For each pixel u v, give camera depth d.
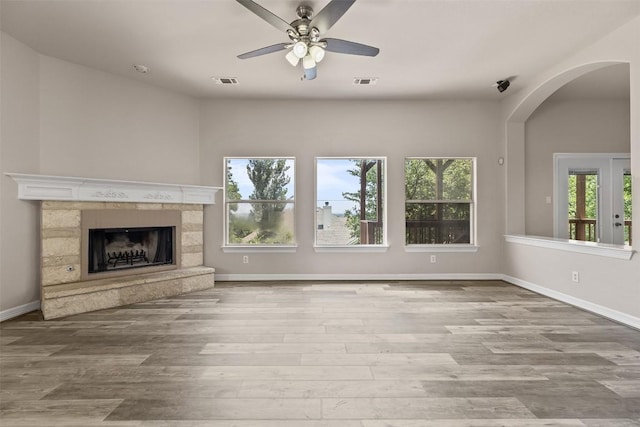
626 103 5.21
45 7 2.90
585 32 3.26
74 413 1.81
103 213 4.05
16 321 3.32
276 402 1.91
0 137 3.36
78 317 3.45
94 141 4.16
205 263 5.22
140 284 4.02
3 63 3.37
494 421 1.74
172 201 4.63
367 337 2.88
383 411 1.83
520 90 4.73
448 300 4.06
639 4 2.81
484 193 5.29
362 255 5.26
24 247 3.58
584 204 5.25
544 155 5.24
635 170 3.05
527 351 2.59
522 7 2.86
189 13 2.97
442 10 2.90
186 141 5.02
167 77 4.39
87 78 4.09
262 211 5.32
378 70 4.14
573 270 3.83
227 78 4.40
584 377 2.19
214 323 3.25
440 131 5.26
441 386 2.08
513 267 4.99
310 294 4.36
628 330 3.05
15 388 2.06
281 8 2.87
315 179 5.26
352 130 5.24
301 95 5.03
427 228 5.37
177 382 2.13
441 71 4.16
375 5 2.83
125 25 3.18
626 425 1.71
